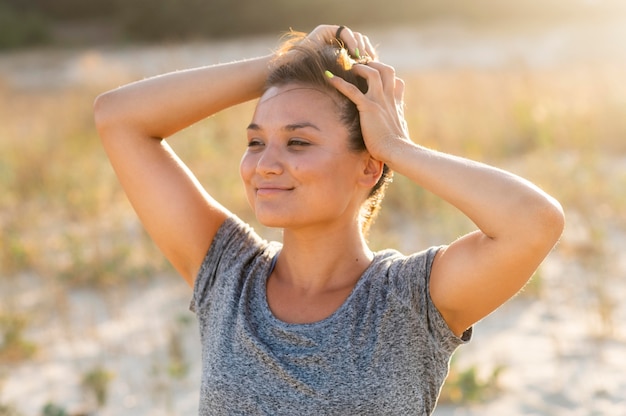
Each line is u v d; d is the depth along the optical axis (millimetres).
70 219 12492
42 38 49250
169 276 10156
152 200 3451
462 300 2959
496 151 15297
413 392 2955
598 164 13602
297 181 3029
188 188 3473
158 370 7668
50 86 31297
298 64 3127
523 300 8984
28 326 8859
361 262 3199
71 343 8445
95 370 7289
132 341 8438
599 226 10695
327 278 3154
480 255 2896
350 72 3156
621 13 45375
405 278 3002
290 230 3178
